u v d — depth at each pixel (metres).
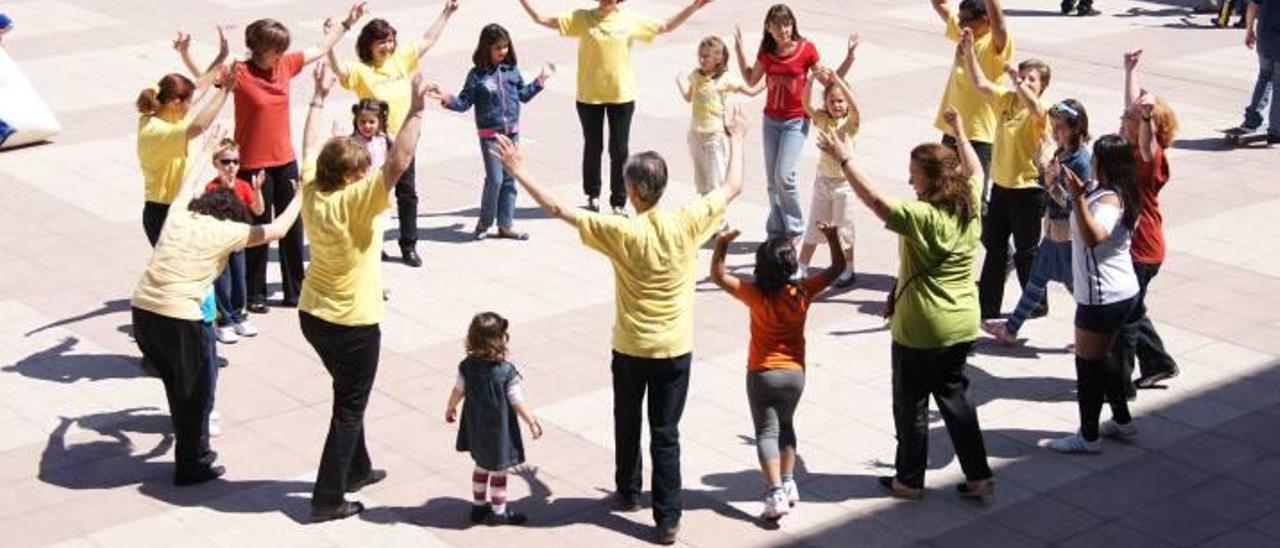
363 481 10.95
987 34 14.55
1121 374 11.60
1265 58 18.86
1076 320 11.26
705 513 10.61
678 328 10.05
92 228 16.56
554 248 15.97
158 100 13.02
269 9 26.89
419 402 12.34
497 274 15.21
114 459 11.47
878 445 11.61
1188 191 17.44
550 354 13.27
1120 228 11.05
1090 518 10.56
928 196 10.25
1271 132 19.08
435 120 20.48
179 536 10.37
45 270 15.35
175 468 11.19
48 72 22.91
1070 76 22.19
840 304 14.37
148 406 12.38
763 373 10.34
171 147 12.89
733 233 10.36
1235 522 10.52
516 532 10.38
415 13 26.53
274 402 12.35
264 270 14.16
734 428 11.88
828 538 10.30
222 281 13.30
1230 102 21.05
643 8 26.62
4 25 18.66
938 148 10.27
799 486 10.99
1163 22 25.75
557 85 21.98
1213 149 19.00
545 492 10.91
